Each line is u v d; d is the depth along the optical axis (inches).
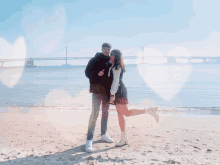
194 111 293.4
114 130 147.6
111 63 104.9
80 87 800.3
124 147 105.2
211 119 214.1
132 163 81.0
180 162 82.4
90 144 100.0
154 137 126.5
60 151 96.7
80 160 84.3
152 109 110.8
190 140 120.3
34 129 144.3
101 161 83.4
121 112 108.7
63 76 1776.6
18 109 297.1
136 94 575.5
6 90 661.9
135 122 189.9
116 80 105.0
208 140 121.3
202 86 822.5
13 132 132.4
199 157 89.4
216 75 1657.2
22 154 89.7
